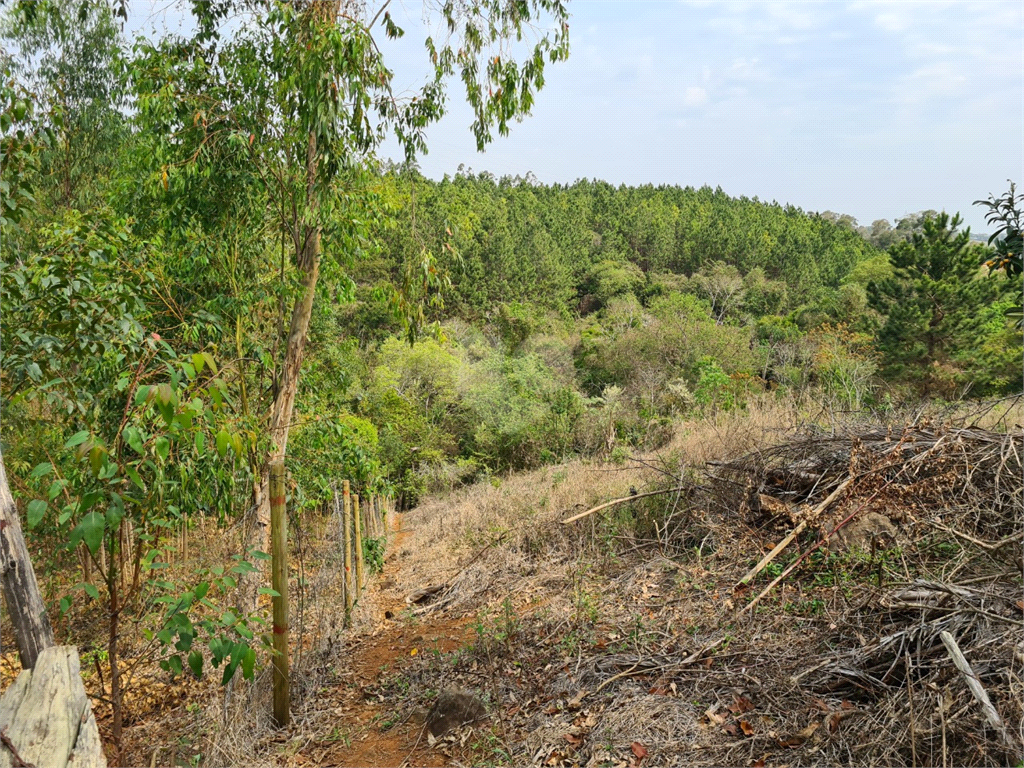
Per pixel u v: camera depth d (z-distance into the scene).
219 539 6.10
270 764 3.91
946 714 2.76
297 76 5.32
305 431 7.46
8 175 4.13
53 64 9.16
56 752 1.70
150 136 5.93
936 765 2.63
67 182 9.90
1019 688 2.70
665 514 6.52
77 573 6.19
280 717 4.45
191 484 4.88
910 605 3.52
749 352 33.44
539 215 77.31
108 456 2.83
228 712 4.11
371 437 9.86
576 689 4.00
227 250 6.19
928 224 26.86
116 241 5.11
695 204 96.69
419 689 4.64
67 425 4.30
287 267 6.80
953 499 4.66
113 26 8.92
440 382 28.34
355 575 7.41
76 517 2.85
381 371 26.14
